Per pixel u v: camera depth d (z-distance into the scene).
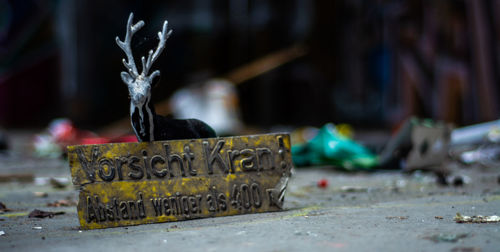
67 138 16.53
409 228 4.48
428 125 9.45
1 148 16.67
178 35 36.31
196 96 19.41
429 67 22.27
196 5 35.62
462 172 10.77
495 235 4.13
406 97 25.47
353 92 34.72
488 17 16.75
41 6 38.25
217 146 5.31
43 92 38.25
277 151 5.53
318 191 8.08
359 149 11.34
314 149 11.59
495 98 16.33
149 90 4.89
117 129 27.50
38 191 8.34
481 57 17.30
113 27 37.97
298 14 34.75
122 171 5.00
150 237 4.27
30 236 4.54
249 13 35.25
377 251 3.69
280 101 35.19
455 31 19.41
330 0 35.09
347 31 35.09
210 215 5.20
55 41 37.97
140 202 5.01
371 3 31.31
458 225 4.61
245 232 4.36
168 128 5.37
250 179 5.40
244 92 35.31
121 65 38.00
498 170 11.00
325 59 35.22
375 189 8.06
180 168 5.16
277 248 3.79
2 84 38.34
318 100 35.25
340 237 4.13
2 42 38.81
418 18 23.66
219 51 35.78
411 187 8.37
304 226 4.61
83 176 4.90
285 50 34.22
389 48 28.34
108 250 3.84
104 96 37.84
